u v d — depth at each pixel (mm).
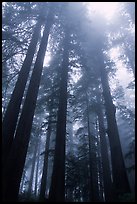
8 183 9734
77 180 20000
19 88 12906
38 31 15664
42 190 20031
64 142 12758
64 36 18812
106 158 19609
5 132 11328
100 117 22172
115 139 15039
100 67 19219
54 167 11742
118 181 13211
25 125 11695
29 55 14367
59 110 13977
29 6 16781
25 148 11172
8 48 17188
